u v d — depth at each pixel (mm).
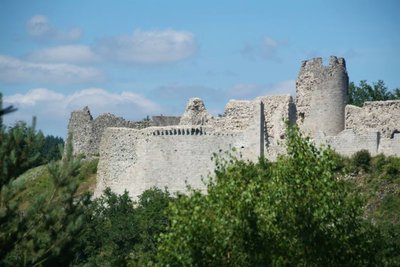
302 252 82062
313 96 133500
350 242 84500
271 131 129750
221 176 86812
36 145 84625
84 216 86375
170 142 125875
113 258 109250
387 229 107625
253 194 83188
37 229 83500
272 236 81438
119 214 119500
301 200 83250
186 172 125312
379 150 125312
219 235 80000
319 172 85000
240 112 127438
